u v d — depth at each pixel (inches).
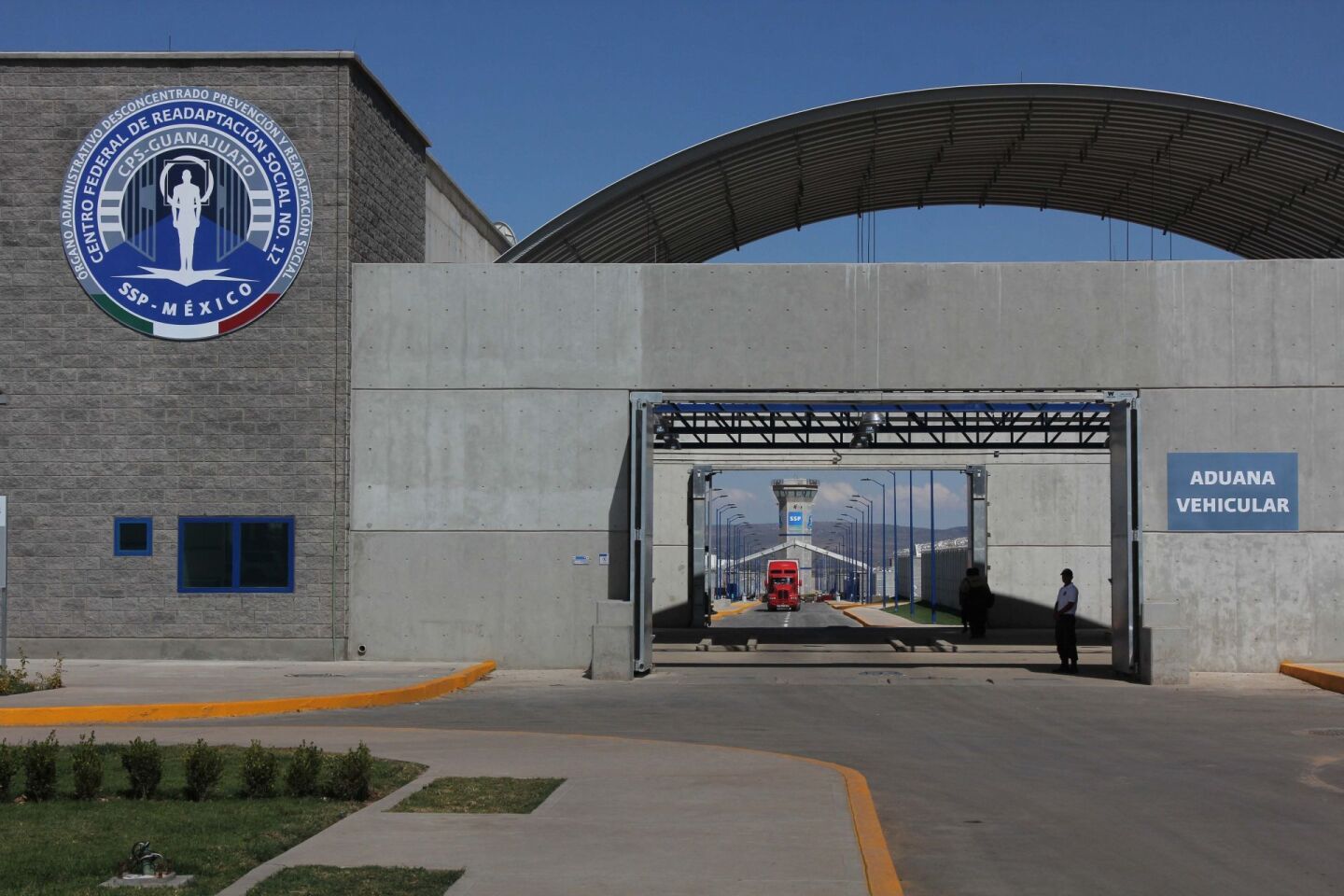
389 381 1071.6
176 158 1095.0
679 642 1489.9
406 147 1262.3
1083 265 1042.7
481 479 1064.2
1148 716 767.1
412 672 975.6
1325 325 1032.2
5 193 1099.3
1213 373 1032.8
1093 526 1876.2
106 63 1103.0
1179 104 1296.8
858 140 1402.6
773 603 4050.2
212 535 1074.1
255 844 381.1
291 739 639.8
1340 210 1409.9
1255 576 1025.5
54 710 737.6
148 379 1082.7
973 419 1513.3
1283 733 689.0
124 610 1072.8
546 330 1065.5
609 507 1058.1
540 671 1045.8
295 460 1072.8
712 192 1449.3
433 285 1074.1
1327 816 456.1
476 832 401.4
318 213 1085.8
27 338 1088.8
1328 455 1027.9
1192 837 420.2
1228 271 1035.9
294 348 1077.8
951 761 585.9
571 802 450.6
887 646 1444.4
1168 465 1030.4
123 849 371.9
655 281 1061.1
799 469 1982.0
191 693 826.2
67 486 1080.2
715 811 434.6
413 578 1063.6
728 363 1053.2
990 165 1519.4
